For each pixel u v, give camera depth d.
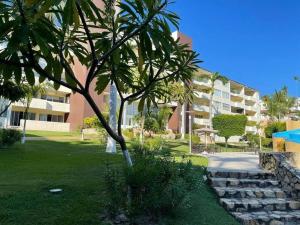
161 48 4.17
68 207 5.63
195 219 5.88
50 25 3.68
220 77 49.00
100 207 5.71
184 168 6.09
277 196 7.98
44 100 38.31
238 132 34.78
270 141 33.78
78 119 39.22
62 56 4.38
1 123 32.41
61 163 10.75
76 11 3.25
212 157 16.55
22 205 5.61
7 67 4.09
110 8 4.75
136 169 5.37
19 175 8.30
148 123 24.67
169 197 5.58
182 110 46.69
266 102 59.88
